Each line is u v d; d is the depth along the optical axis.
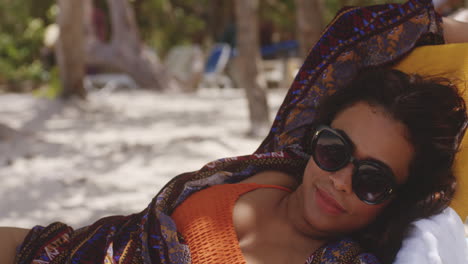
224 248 1.44
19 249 1.73
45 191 4.31
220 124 7.97
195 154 5.72
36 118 8.41
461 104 1.40
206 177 1.63
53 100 9.70
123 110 9.61
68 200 4.07
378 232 1.47
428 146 1.35
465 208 1.61
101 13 14.49
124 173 4.94
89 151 5.95
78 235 1.70
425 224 1.46
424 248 1.41
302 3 6.44
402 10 1.71
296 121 1.75
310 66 1.73
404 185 1.40
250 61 6.76
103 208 3.87
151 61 13.51
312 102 1.73
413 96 1.34
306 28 6.46
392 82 1.38
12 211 3.79
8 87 13.90
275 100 10.91
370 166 1.34
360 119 1.37
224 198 1.54
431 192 1.42
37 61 15.49
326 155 1.39
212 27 17.08
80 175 4.85
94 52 13.36
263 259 1.45
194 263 1.45
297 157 1.70
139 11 17.33
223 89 14.35
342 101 1.43
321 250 1.42
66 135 7.11
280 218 1.51
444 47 1.71
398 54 1.73
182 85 13.41
